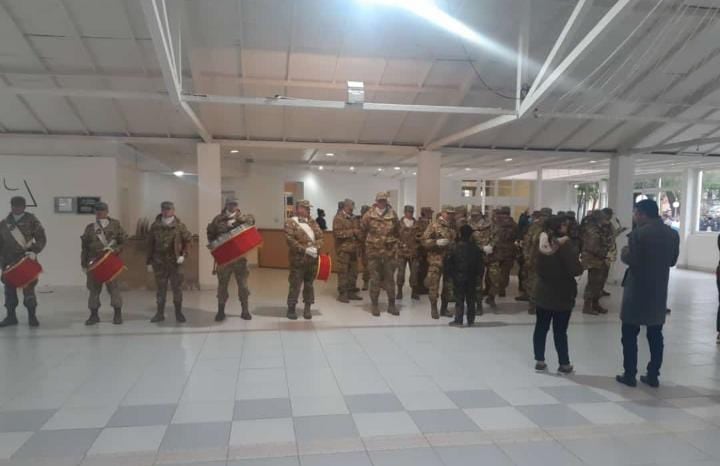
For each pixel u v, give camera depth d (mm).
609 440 3119
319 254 6262
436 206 9117
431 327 5980
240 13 5641
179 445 2975
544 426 3307
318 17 5809
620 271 10031
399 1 4758
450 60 6668
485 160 11859
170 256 6035
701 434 3217
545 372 4398
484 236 6988
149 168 10438
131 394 3771
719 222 12148
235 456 2852
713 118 8203
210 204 8555
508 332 5777
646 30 6004
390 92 7289
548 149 9766
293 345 5129
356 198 16469
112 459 2803
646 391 3967
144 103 7297
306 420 3342
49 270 8500
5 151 8336
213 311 6734
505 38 6184
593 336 5652
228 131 8359
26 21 5590
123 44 6027
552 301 4238
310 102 5551
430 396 3803
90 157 8516
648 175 14258
